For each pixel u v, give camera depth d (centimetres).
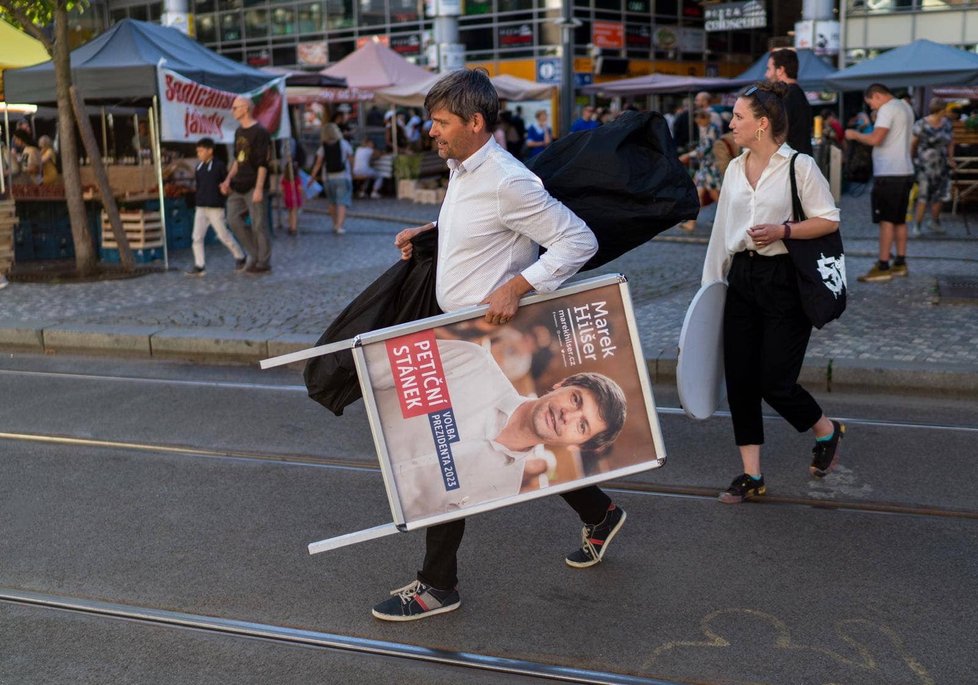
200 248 1233
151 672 361
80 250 1252
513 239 368
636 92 2770
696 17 3850
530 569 439
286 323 921
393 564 448
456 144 359
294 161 1683
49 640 385
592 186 375
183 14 3928
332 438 631
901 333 795
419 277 388
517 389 367
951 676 347
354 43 3762
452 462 368
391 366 362
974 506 497
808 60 2148
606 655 367
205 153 1215
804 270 462
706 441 605
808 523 481
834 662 358
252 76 1452
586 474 372
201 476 566
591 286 365
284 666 364
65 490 548
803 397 500
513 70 3556
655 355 746
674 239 1464
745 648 369
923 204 1445
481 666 361
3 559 460
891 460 562
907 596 406
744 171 480
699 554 450
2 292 1134
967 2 3058
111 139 1738
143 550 468
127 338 882
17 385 780
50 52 1228
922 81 1650
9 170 1393
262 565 450
